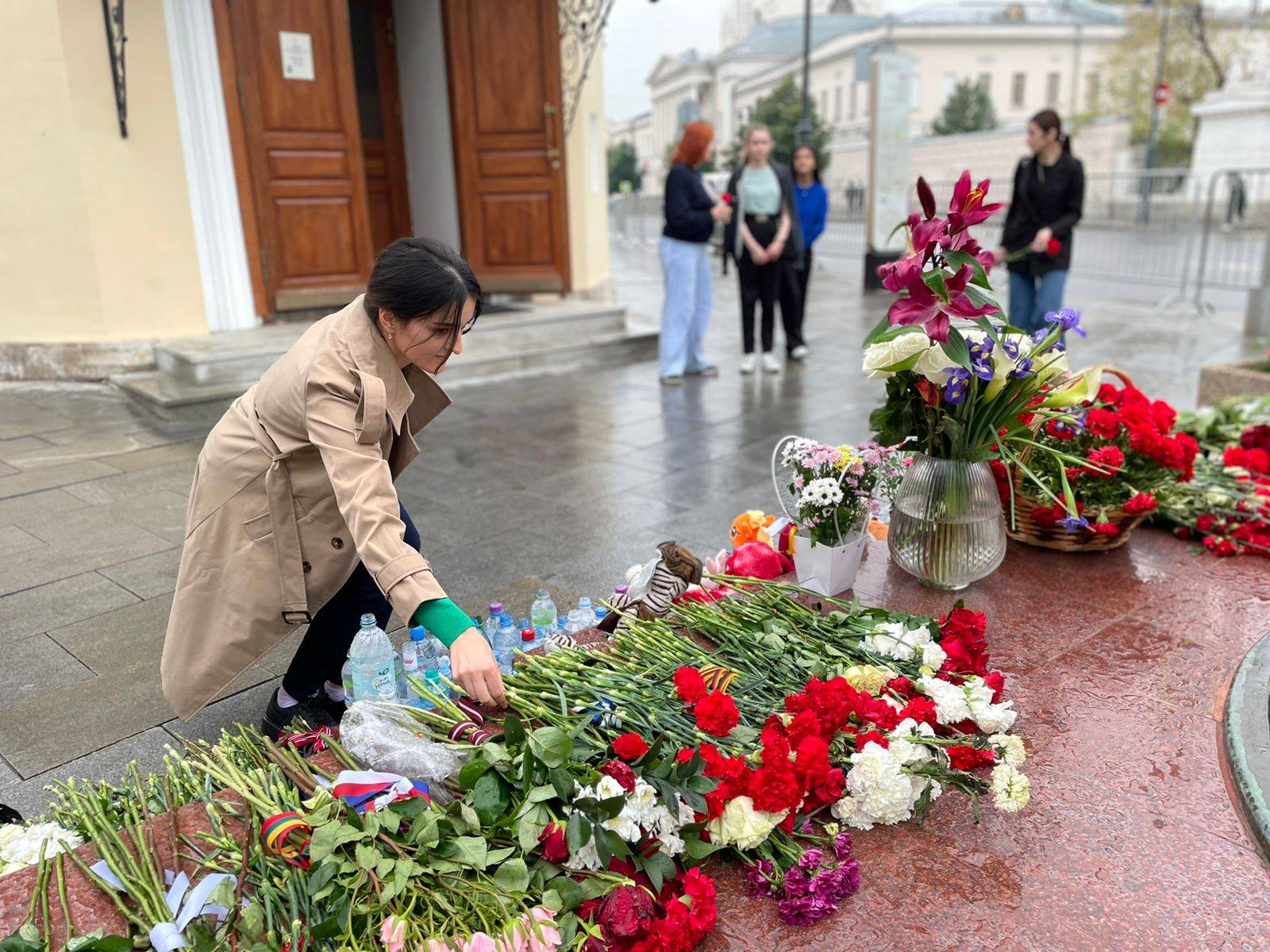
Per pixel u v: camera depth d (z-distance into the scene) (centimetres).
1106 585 305
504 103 908
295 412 212
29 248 699
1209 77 3759
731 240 779
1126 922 170
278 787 181
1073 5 6372
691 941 159
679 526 448
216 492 226
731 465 544
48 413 642
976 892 177
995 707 208
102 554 414
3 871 182
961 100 5625
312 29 762
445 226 1002
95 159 682
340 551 233
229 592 229
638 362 866
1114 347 891
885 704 202
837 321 1086
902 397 280
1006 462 273
